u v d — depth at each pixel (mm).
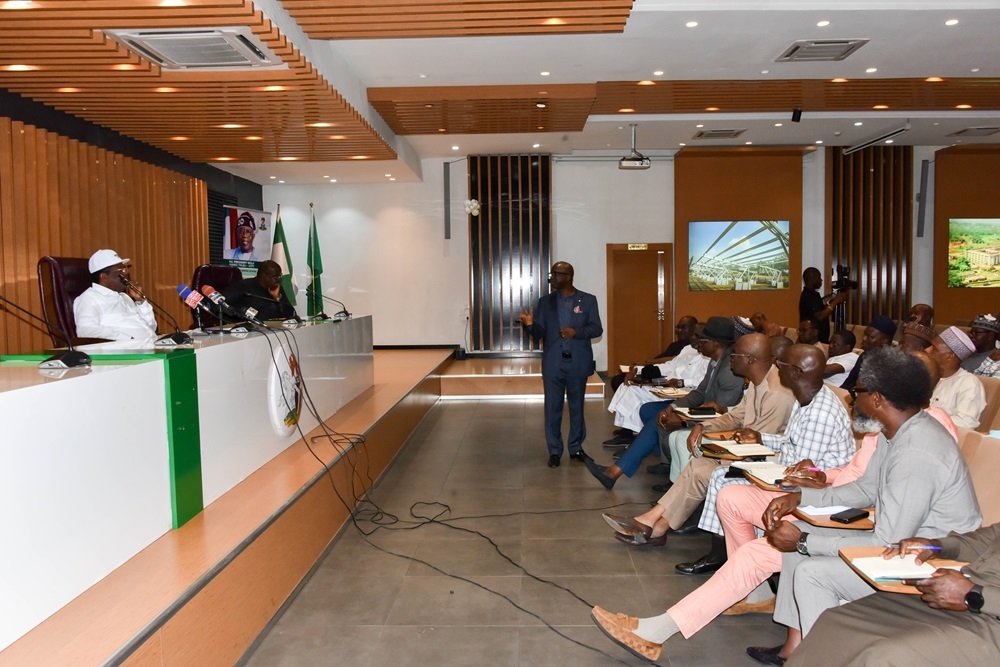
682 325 7098
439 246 11453
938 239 10938
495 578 3498
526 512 4559
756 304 11055
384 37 5293
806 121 8758
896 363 2174
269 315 5660
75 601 2150
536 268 11227
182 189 8672
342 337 5738
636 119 8766
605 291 11305
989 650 1820
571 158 11203
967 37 5852
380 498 4883
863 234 11070
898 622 1967
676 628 2625
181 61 4891
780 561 2584
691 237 11016
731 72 6832
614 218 11234
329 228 11562
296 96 5758
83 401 2211
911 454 2152
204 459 3082
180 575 2340
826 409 3049
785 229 10984
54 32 4266
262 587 2891
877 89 7469
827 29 5672
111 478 2365
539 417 8078
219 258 9789
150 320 4793
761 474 2789
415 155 10594
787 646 2605
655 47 6070
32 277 5977
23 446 1935
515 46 5969
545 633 2924
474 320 11383
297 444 4418
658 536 3871
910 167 10914
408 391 6727
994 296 10969
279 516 3078
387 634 2922
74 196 6516
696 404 5137
